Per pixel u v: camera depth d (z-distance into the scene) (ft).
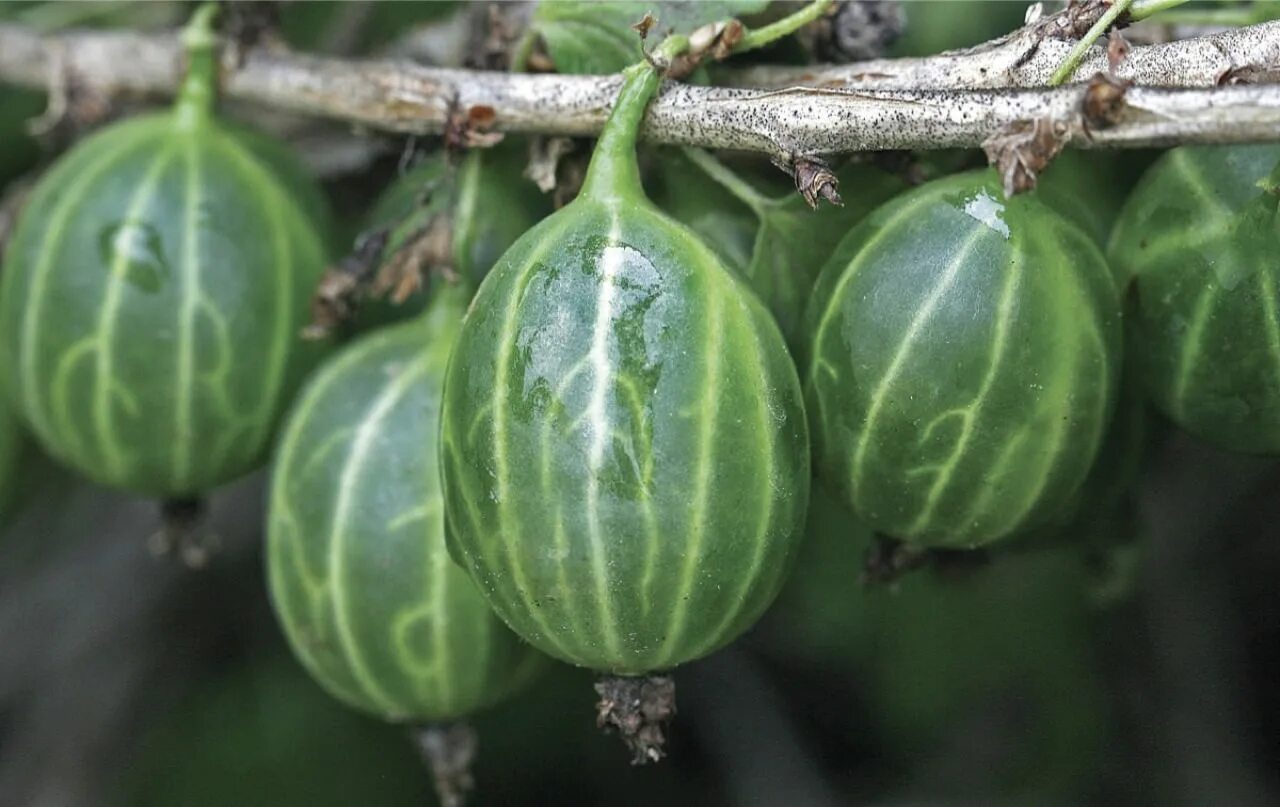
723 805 0.67
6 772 0.66
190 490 0.55
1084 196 0.52
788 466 0.47
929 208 0.48
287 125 0.61
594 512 0.46
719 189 0.52
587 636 0.47
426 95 0.53
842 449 0.49
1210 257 0.49
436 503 0.50
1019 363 0.47
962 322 0.47
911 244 0.48
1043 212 0.48
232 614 0.67
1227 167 0.49
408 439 0.51
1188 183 0.49
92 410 0.53
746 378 0.47
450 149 0.52
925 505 0.49
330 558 0.51
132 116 0.59
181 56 0.57
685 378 0.46
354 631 0.51
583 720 0.67
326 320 0.53
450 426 0.47
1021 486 0.48
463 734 0.54
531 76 0.52
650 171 0.52
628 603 0.47
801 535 0.48
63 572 0.67
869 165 0.51
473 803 0.66
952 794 0.65
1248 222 0.48
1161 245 0.49
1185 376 0.49
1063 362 0.48
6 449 0.59
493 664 0.52
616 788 0.67
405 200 0.54
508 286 0.47
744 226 0.52
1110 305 0.48
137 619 0.67
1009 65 0.48
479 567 0.47
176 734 0.66
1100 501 0.53
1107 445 0.52
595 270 0.46
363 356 0.52
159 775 0.65
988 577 0.62
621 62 0.51
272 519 0.52
